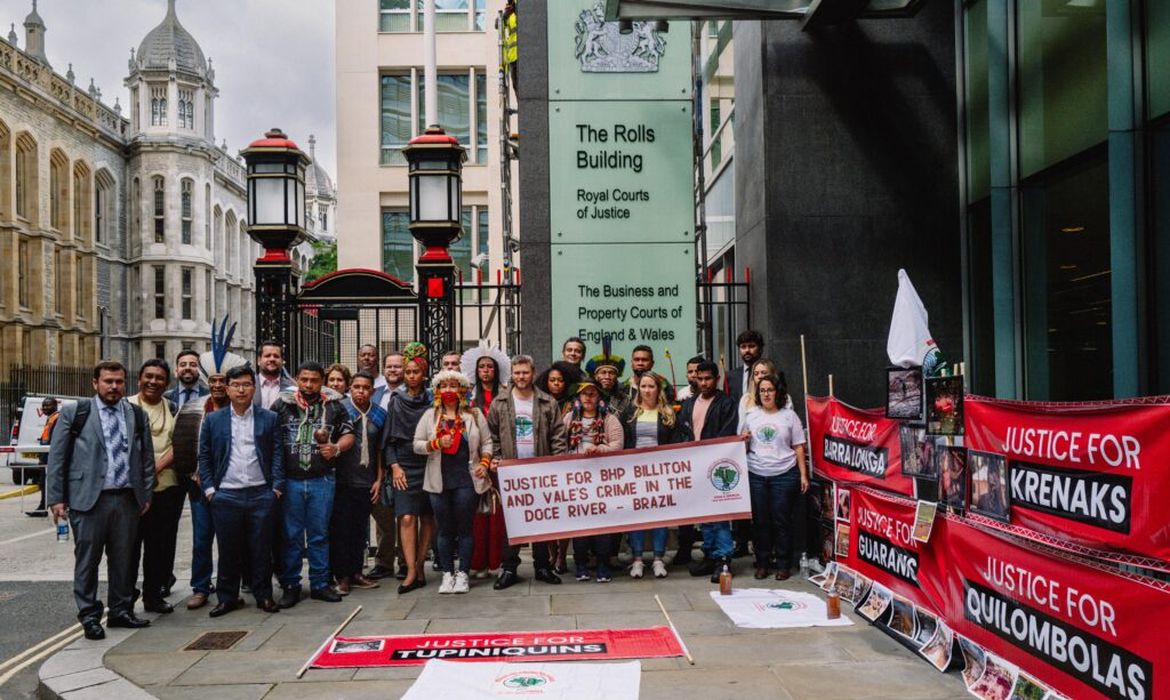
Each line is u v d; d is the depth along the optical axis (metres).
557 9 9.96
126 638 6.57
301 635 6.59
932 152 9.66
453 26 28.75
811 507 8.59
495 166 27.94
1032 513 4.87
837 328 9.51
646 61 9.98
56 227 54.16
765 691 5.12
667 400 8.84
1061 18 7.96
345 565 8.08
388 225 28.61
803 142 9.57
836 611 6.73
